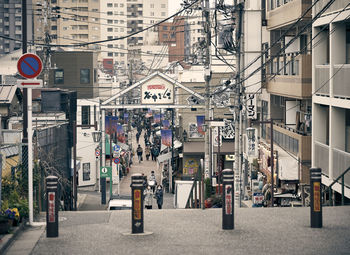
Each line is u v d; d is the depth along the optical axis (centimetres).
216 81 5484
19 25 17725
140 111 11944
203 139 5584
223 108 5184
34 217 1391
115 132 5138
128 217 1316
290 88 2919
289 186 2828
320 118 2519
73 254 962
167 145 4997
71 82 6531
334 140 2288
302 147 2775
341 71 2167
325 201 2280
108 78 8819
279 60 3256
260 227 1159
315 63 2495
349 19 2095
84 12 19312
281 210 1358
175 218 1277
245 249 977
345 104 2134
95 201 4162
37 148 1959
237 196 2652
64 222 1265
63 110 3794
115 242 1045
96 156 4744
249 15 3098
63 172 2869
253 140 2839
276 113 3591
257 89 3112
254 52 3097
